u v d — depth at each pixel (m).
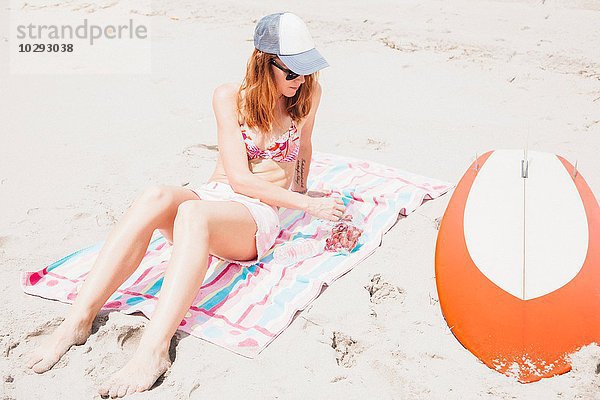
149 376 2.81
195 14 9.09
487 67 6.68
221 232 3.25
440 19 8.12
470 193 3.45
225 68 7.05
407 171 4.75
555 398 2.71
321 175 4.64
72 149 5.30
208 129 5.64
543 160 3.61
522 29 7.59
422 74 6.61
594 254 3.00
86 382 2.88
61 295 3.43
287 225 4.06
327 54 7.27
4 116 6.02
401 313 3.29
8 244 3.98
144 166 5.00
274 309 3.30
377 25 7.94
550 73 6.47
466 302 3.03
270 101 3.47
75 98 6.43
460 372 2.88
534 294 2.86
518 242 3.09
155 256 3.76
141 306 3.27
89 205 4.42
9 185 4.73
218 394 2.83
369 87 6.36
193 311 3.29
